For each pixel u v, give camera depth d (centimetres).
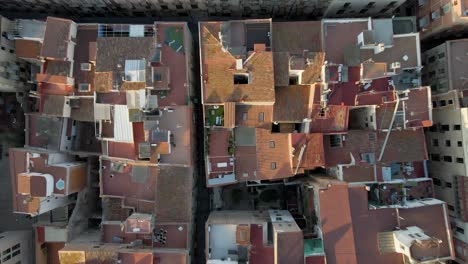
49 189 4344
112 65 4266
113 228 4694
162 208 4469
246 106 4462
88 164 5000
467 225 4328
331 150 4566
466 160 4241
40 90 4519
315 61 4300
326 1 4794
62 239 4941
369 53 4525
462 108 4259
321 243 4212
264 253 4281
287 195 5366
